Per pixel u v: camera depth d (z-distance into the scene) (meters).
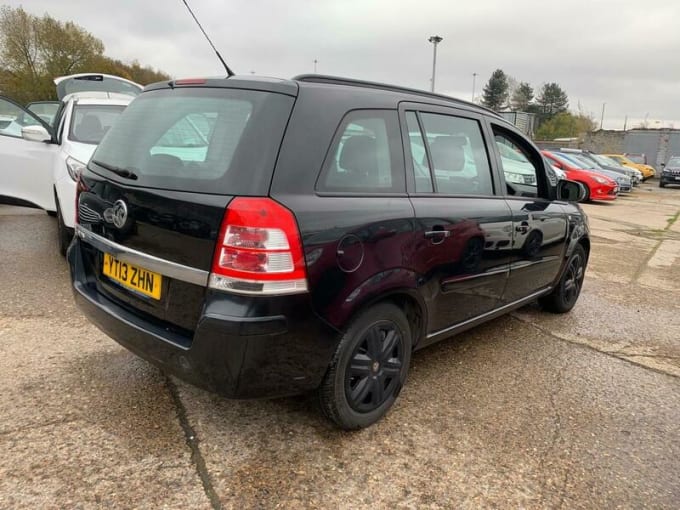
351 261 2.35
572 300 4.84
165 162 2.41
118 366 3.17
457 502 2.26
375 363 2.65
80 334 3.60
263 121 2.25
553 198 4.29
